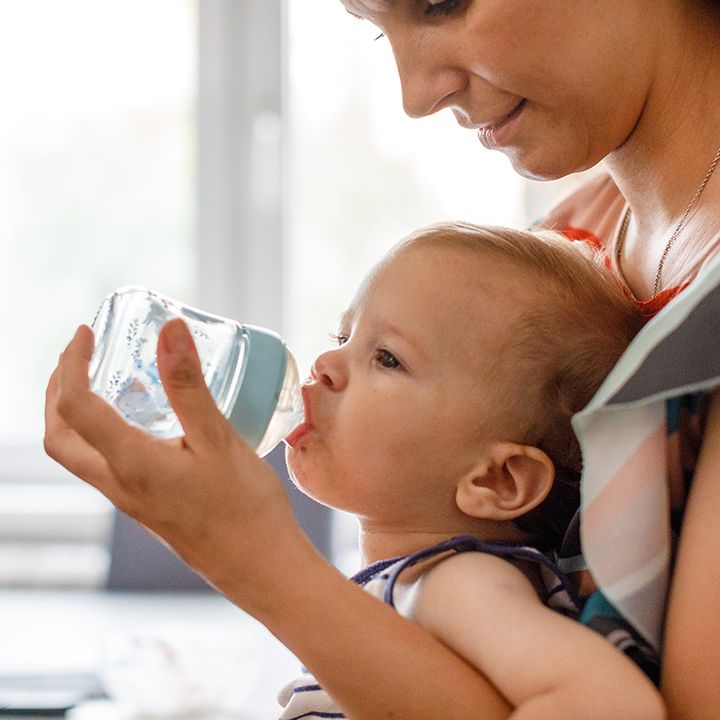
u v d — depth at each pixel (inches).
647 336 51.8
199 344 59.9
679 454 55.0
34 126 186.2
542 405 63.3
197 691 104.4
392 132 183.3
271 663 119.0
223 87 187.6
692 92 64.6
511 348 62.9
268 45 186.7
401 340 63.4
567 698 50.2
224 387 59.4
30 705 104.0
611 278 66.9
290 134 187.6
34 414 190.5
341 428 63.9
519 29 62.0
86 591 158.7
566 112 63.9
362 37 184.1
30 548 177.3
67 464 54.2
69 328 188.1
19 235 186.9
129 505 52.7
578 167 66.0
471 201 178.9
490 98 64.3
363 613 51.2
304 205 187.6
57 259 187.6
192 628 133.2
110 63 187.2
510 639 52.5
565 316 63.6
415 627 52.2
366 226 185.8
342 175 185.8
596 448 54.0
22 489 189.5
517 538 65.0
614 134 65.2
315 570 51.4
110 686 106.9
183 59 187.9
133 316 59.6
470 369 62.9
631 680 50.4
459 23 63.2
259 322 189.3
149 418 58.4
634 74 63.9
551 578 59.1
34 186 186.7
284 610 51.1
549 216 80.3
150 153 188.4
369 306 65.1
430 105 65.7
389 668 50.7
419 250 65.1
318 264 188.1
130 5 186.5
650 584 53.6
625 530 53.6
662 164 66.1
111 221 188.1
